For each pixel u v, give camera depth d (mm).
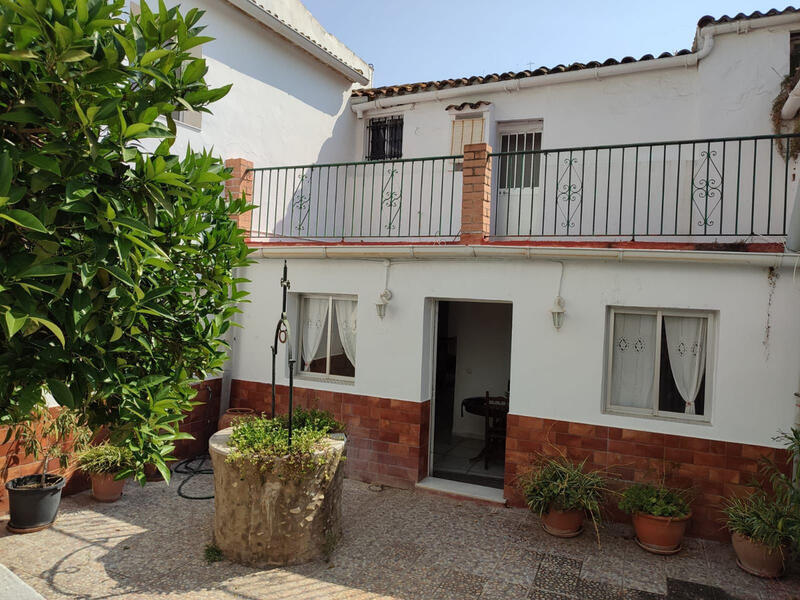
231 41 9016
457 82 10266
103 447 6617
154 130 2232
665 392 6352
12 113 2027
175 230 2709
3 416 2650
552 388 6570
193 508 6547
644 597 4820
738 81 8391
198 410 8211
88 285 2223
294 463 5176
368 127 11773
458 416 10367
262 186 9305
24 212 1759
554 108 9688
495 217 10031
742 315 5832
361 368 7652
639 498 5707
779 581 5094
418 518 6438
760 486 5680
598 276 6398
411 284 7355
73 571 5082
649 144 6336
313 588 4887
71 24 2021
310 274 8047
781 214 8156
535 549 5691
